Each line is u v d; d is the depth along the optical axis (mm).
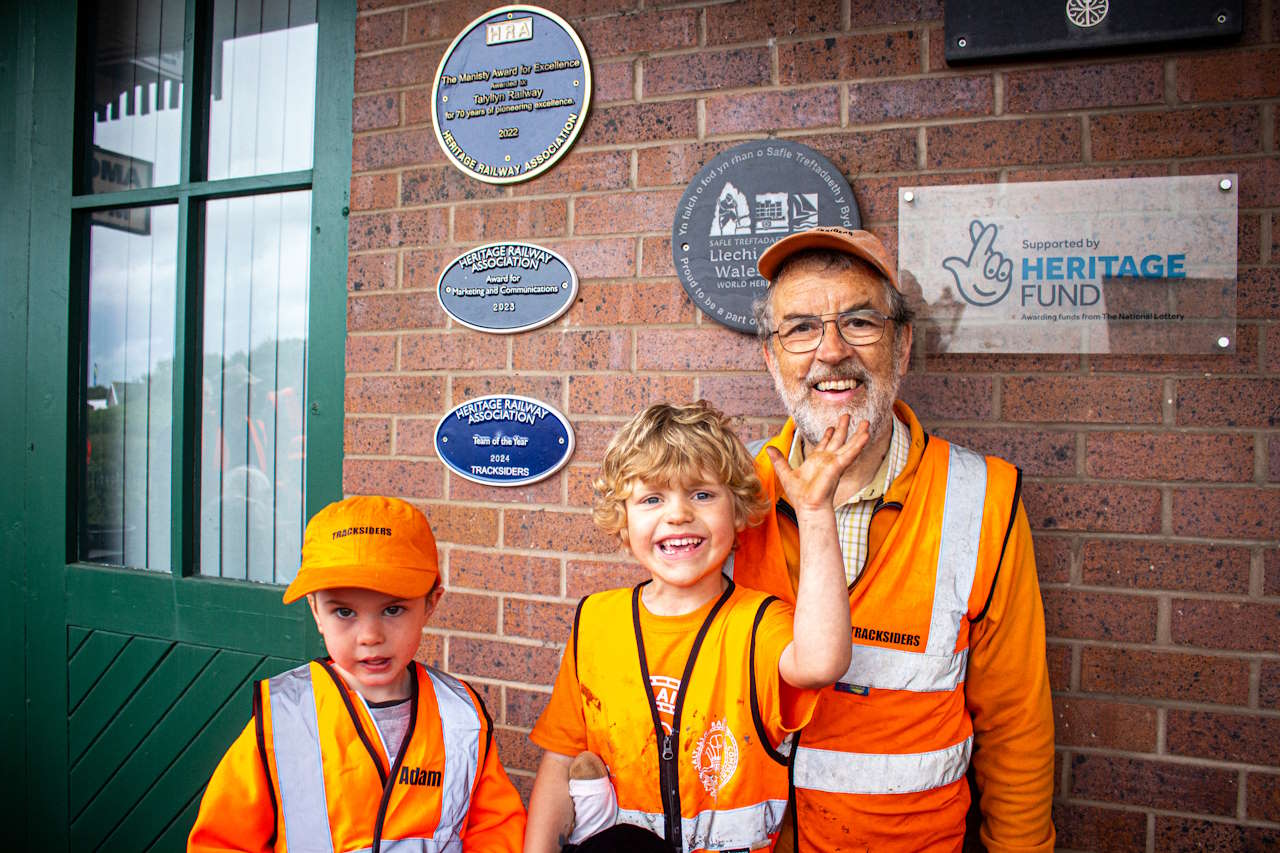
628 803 1304
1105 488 1655
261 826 1250
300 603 2197
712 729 1267
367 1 2160
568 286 1957
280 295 2332
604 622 1393
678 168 1901
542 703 1965
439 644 2055
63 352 2445
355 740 1286
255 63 2367
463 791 1330
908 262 1755
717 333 1864
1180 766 1607
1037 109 1705
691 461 1271
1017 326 1699
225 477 2381
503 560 2004
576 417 1955
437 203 2088
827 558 1167
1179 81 1642
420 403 2088
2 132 2494
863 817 1362
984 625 1409
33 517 2475
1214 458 1607
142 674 2352
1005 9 1694
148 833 2328
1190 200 1628
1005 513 1404
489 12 2035
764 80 1853
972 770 1660
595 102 1964
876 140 1783
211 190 2344
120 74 2490
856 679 1376
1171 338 1631
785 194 1808
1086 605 1660
